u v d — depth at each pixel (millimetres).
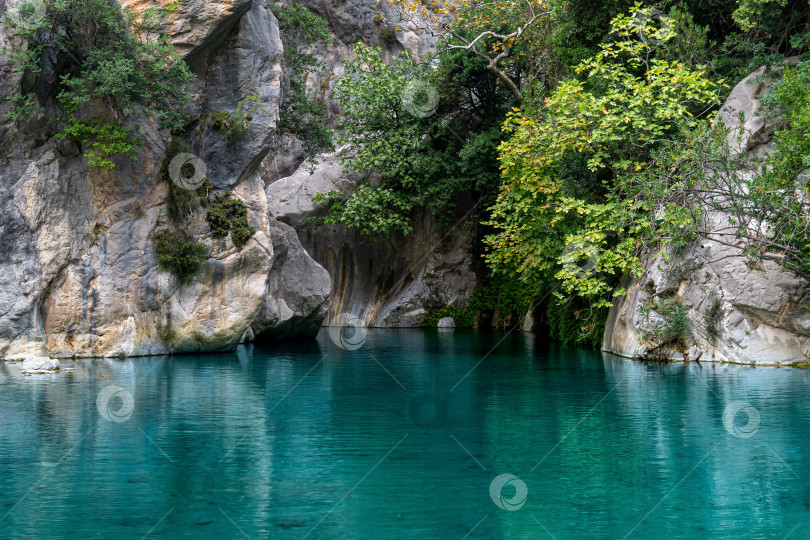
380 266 32031
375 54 28547
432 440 9453
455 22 27906
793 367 15781
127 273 18031
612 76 17562
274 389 13430
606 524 6473
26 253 16969
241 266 19375
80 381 14016
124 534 6188
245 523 6453
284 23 25250
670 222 15898
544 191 18312
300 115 26312
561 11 22766
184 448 8992
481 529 6332
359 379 14703
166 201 18641
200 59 19406
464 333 27562
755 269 15938
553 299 25188
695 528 6367
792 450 8844
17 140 17062
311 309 24125
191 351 19172
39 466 8172
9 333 16781
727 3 20172
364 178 28812
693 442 9266
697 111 19047
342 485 7555
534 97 23297
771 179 15297
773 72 17922
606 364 16984
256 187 20000
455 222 31578
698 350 17234
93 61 17031
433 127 29359
